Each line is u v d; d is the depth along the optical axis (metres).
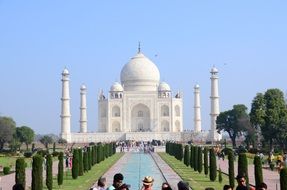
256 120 152.25
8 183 80.44
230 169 71.69
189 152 124.62
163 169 111.06
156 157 159.25
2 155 153.00
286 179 49.09
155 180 87.81
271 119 149.25
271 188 71.38
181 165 123.25
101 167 116.81
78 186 77.62
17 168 60.09
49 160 70.81
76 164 89.19
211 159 85.62
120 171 106.44
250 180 83.38
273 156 129.62
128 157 160.88
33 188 61.06
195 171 105.44
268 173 96.50
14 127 182.62
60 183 77.94
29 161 133.38
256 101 154.38
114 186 32.09
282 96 154.12
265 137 153.75
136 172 104.12
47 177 70.44
